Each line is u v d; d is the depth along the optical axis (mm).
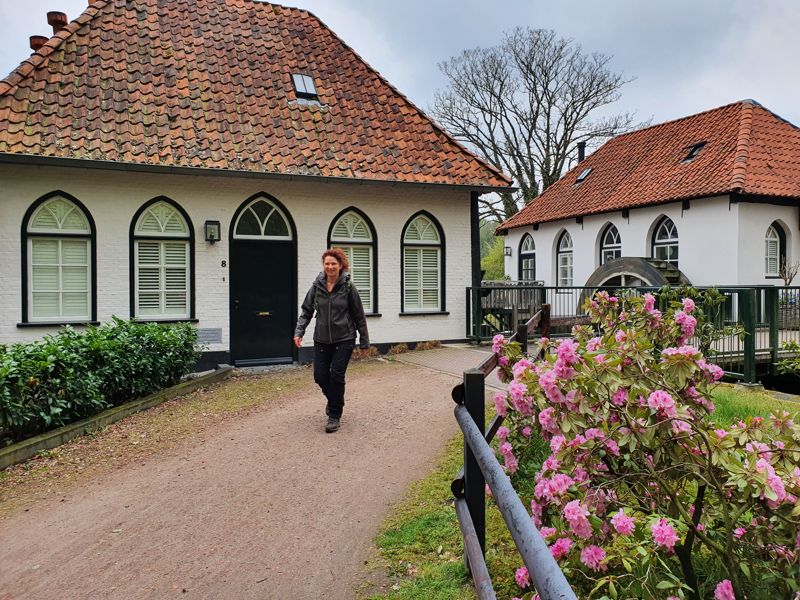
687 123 21531
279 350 12391
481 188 13273
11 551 4230
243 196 11953
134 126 11109
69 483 5555
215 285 11805
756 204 16609
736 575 2871
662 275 16812
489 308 14203
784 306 10344
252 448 6301
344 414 7551
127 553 4129
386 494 4977
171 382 9664
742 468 2639
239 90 12750
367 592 3543
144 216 11375
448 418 7199
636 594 2576
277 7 15305
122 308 11148
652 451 3154
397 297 13273
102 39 12375
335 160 12305
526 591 3334
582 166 26094
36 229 10633
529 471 4625
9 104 10406
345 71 14469
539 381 3045
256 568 3865
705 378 3420
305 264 12477
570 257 23906
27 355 6883
